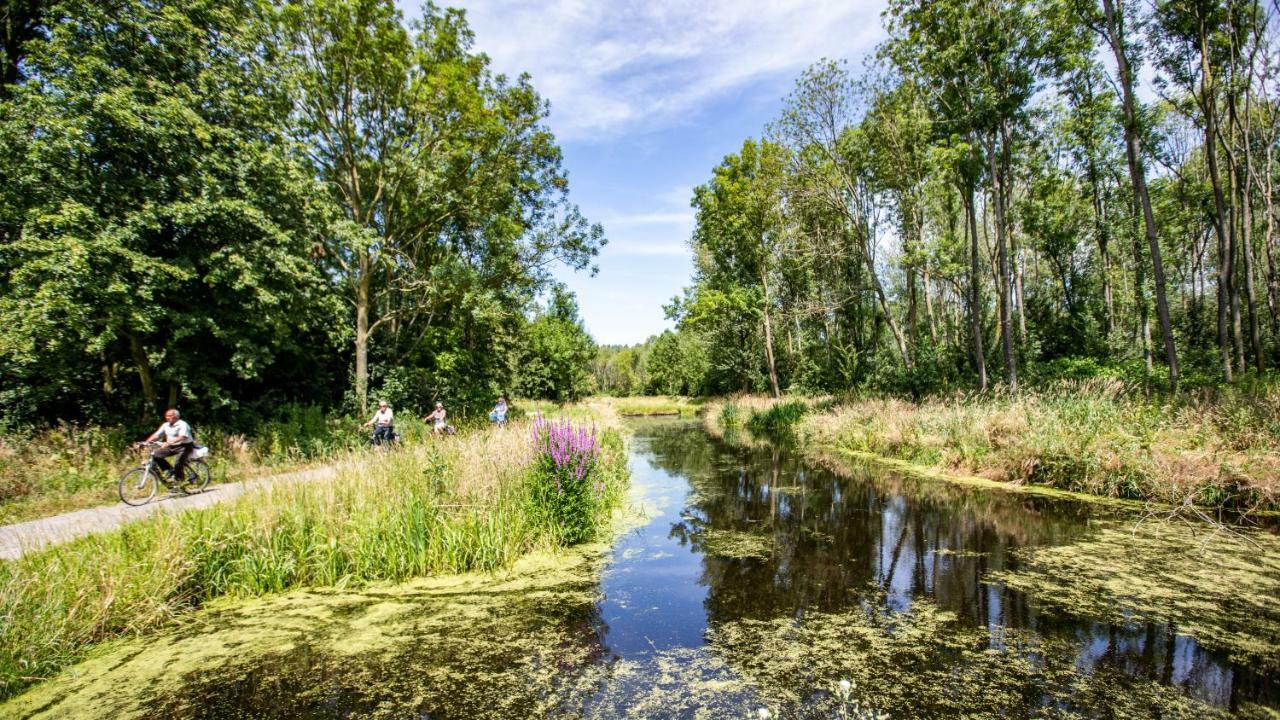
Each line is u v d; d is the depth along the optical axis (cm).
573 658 398
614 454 1209
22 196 932
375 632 445
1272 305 1705
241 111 1167
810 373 2786
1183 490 764
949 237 1873
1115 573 538
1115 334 2030
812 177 2062
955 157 1503
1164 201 1978
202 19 1153
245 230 1137
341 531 578
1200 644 394
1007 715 314
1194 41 1344
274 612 486
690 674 372
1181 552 593
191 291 1098
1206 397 1002
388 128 1623
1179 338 2272
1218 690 335
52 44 948
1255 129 1658
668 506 920
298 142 1382
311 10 1388
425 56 1534
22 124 915
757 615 471
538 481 693
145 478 786
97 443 973
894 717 314
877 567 588
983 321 2303
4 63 1101
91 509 730
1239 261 2031
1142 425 936
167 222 1028
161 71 1077
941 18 1509
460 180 1767
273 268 1152
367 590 538
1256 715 309
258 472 955
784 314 2984
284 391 1486
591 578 569
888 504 877
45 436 955
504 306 1862
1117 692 337
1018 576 540
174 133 1008
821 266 2886
